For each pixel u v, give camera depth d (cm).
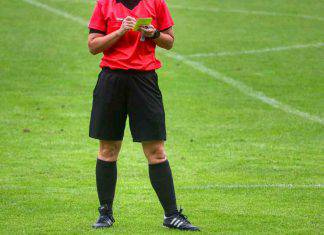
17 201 2280
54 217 2095
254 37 5397
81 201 2289
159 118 1925
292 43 5266
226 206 2230
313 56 4953
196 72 4525
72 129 3416
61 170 2745
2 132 3328
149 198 2345
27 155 2969
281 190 2452
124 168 2789
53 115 3644
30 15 5688
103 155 1975
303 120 3625
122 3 1931
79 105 3844
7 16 5616
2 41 5009
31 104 3822
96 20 1942
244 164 2862
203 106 3853
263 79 4406
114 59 1911
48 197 2336
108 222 1983
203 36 5375
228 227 1989
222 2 6431
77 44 5059
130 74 1909
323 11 6300
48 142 3183
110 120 1930
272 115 3706
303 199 2331
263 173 2722
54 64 4600
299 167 2816
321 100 4006
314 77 4472
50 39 5125
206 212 2156
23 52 4803
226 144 3198
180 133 3372
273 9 6278
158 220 2069
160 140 1936
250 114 3719
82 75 4416
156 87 1941
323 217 2111
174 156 2988
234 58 4862
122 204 2261
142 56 1920
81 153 3022
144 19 1850
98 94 1931
